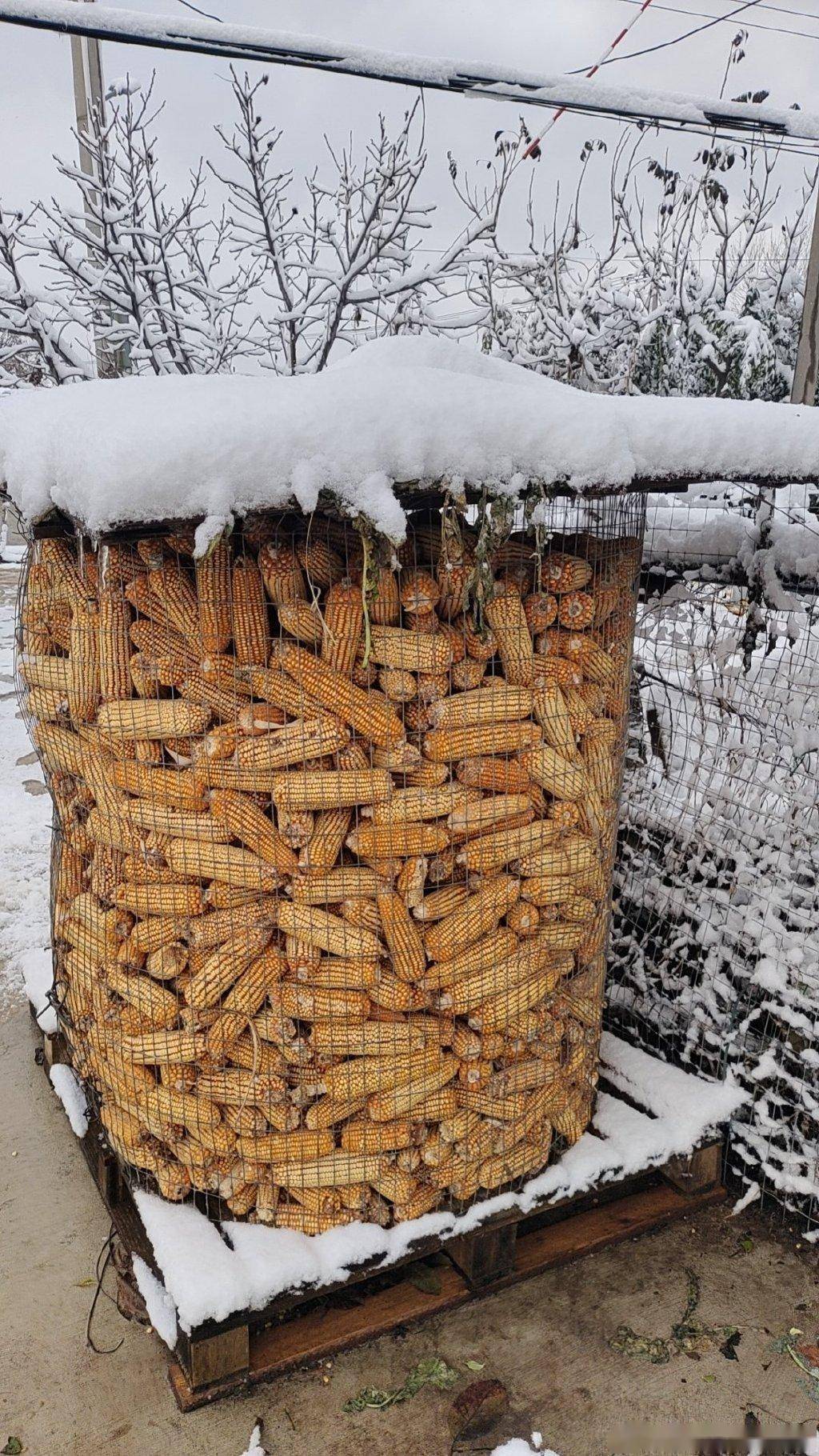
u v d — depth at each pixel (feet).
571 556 7.63
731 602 10.37
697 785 10.36
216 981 7.29
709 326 21.58
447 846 7.34
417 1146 7.72
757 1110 9.18
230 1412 7.19
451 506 6.32
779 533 9.56
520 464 6.48
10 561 50.11
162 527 6.06
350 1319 7.72
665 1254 8.75
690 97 11.93
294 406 5.98
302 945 7.14
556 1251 8.43
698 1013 9.92
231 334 19.11
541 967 7.97
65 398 7.68
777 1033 9.29
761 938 9.36
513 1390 7.38
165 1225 7.57
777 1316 8.09
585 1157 8.55
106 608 7.15
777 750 9.59
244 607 6.84
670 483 7.36
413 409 6.12
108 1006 7.89
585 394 8.05
